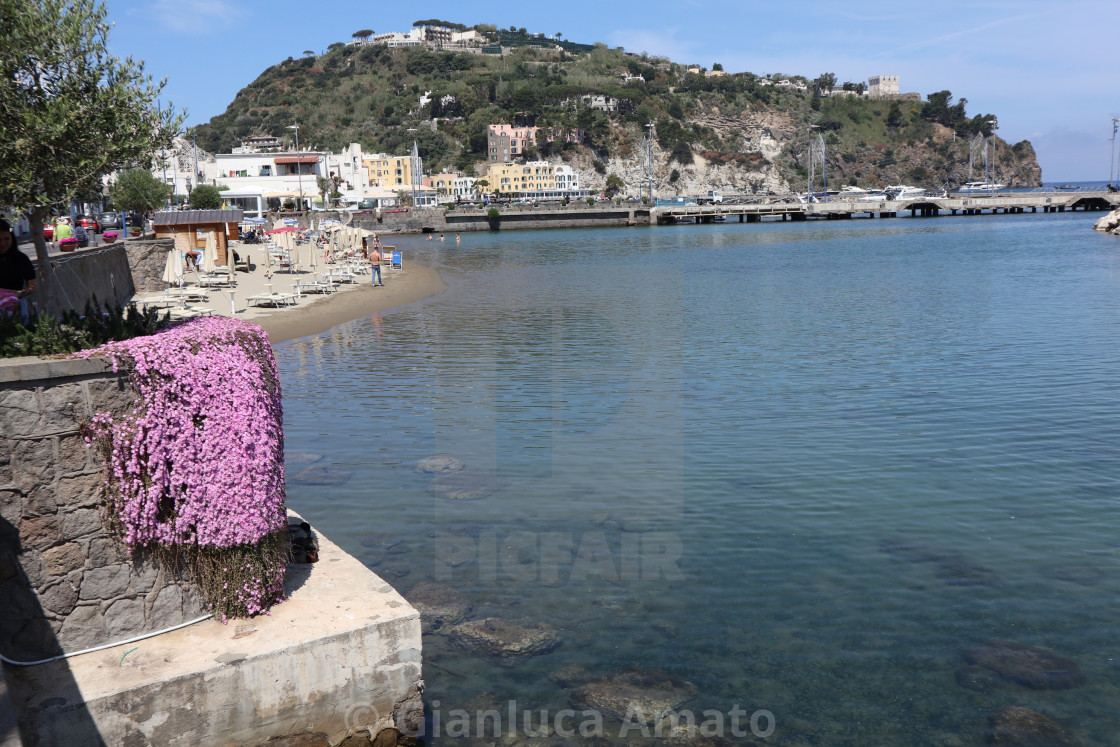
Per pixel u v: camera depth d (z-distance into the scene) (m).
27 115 6.11
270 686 5.03
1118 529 9.13
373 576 6.09
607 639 6.79
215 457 5.31
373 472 10.87
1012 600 7.55
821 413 14.26
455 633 6.84
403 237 101.69
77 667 4.84
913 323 25.70
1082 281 36.66
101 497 5.03
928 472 11.08
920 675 6.35
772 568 8.13
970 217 122.44
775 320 27.11
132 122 6.76
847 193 173.25
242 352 5.81
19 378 4.74
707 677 6.28
